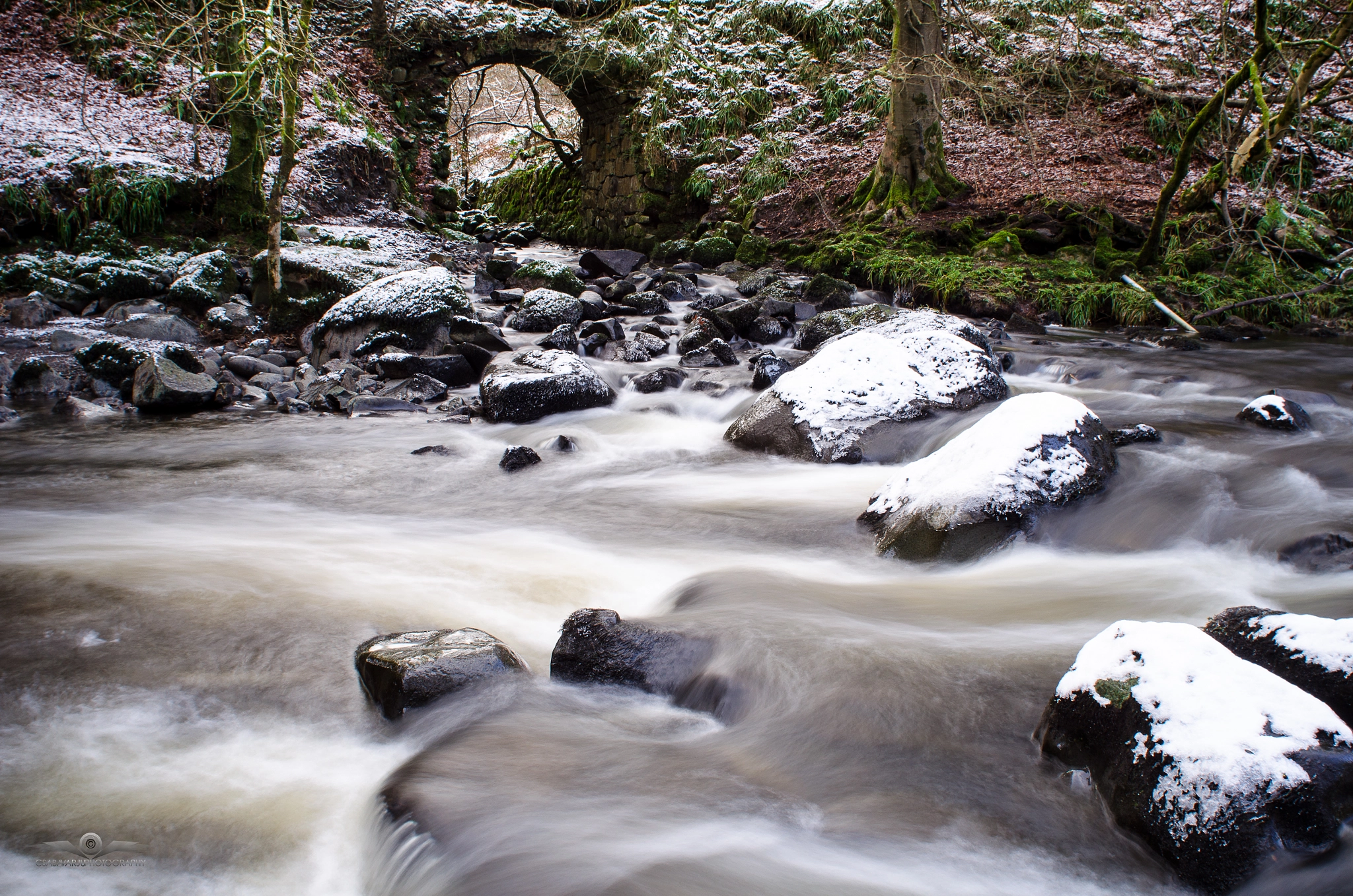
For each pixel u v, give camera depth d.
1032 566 3.85
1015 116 15.33
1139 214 12.49
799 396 5.96
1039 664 2.81
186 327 9.07
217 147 13.07
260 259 9.98
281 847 2.22
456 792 2.25
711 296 11.75
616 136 19.62
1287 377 7.68
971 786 2.23
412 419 7.20
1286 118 9.57
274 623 3.27
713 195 17.66
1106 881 1.93
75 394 7.62
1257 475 4.63
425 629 3.23
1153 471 4.63
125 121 13.01
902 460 5.62
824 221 15.27
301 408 7.48
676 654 2.91
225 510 4.96
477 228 22.50
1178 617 3.23
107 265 9.98
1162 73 15.25
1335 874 1.83
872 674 2.73
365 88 17.14
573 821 2.12
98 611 3.29
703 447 6.26
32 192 10.99
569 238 21.45
